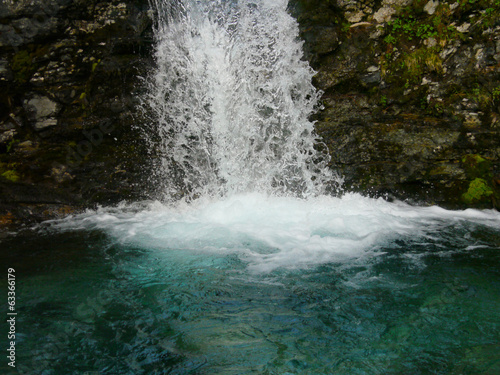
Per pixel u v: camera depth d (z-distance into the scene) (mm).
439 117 5355
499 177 4926
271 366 2297
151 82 5512
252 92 5500
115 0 5465
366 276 3318
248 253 3760
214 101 5480
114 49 5516
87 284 3217
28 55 5465
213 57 5508
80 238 4145
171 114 5504
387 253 3729
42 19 5371
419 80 5422
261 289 3135
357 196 5180
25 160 5266
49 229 4398
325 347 2455
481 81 5199
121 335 2580
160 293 3082
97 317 2777
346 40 5551
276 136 5492
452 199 4938
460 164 5027
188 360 2352
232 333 2602
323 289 3119
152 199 5164
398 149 5219
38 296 3033
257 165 5453
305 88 5570
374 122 5410
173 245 3961
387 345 2467
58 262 3604
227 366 2301
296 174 5410
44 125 5461
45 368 2281
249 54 5520
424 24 5402
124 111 5488
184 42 5539
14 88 5480
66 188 5035
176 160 5430
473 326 2633
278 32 5570
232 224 4457
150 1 5465
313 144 5430
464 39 5285
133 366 2303
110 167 5281
